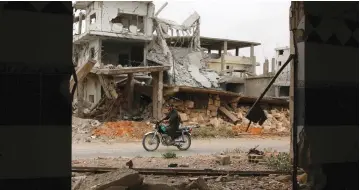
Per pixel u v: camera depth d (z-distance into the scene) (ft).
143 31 118.93
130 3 115.34
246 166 30.42
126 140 61.57
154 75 78.79
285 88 123.75
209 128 74.79
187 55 128.47
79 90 78.18
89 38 114.01
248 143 60.18
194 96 88.94
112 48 119.65
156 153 44.14
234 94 90.68
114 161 34.22
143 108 86.84
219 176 25.63
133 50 124.16
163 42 120.37
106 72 71.36
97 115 81.71
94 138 61.67
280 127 88.53
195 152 45.34
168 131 47.24
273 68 163.02
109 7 111.65
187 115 85.10
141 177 19.11
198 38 133.69
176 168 28.14
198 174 26.76
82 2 114.11
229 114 88.38
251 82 129.29
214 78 124.16
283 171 26.66
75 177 23.80
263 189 21.85
